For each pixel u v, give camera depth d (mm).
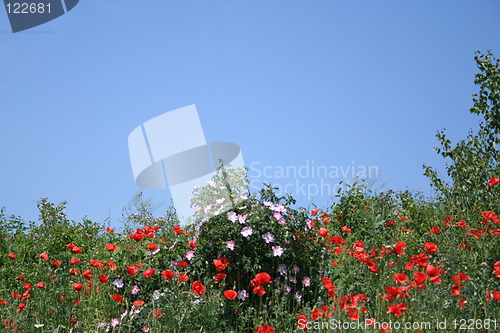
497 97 7703
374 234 5973
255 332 4023
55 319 4234
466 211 6652
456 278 3930
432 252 4461
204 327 3924
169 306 3957
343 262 5020
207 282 4383
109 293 4773
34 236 7051
